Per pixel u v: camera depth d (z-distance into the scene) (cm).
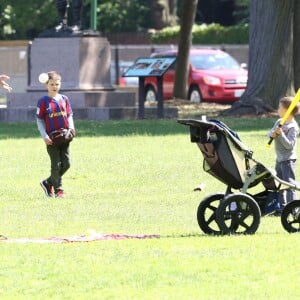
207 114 8875
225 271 2677
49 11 16400
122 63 14612
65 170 4266
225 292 2453
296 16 9225
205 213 3600
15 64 14575
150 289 2492
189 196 4206
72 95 8412
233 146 3216
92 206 3962
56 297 2433
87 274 2659
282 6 8600
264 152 5606
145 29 17400
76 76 8462
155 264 2762
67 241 3141
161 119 8400
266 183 3341
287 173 3559
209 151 3209
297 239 3112
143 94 8644
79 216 3725
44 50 8538
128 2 17438
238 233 3225
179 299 2388
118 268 2725
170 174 4884
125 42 16588
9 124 7994
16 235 3322
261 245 3009
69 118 4253
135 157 5581
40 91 8556
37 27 16700
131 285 2538
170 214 3747
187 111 9525
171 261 2798
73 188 4478
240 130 7138
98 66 8575
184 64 11162
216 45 15338
